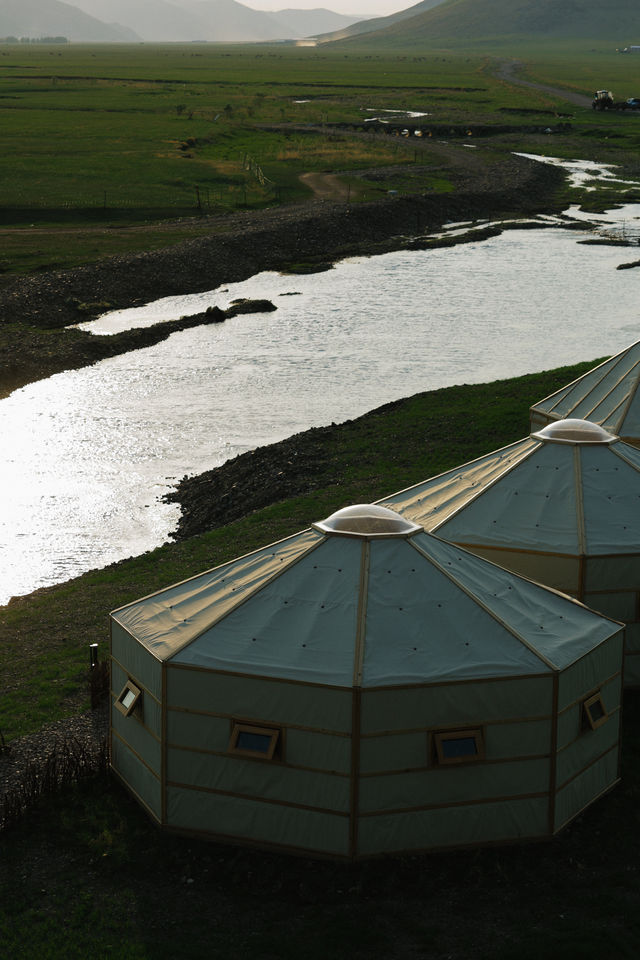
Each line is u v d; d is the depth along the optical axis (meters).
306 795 12.93
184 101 164.88
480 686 12.87
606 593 17.53
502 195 96.62
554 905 12.13
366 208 85.44
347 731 12.59
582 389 26.25
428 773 12.88
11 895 12.34
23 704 17.70
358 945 11.45
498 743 13.06
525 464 19.23
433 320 57.94
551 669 13.12
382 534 14.70
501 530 18.23
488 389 40.38
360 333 55.31
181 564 25.14
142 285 63.53
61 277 61.19
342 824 12.80
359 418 38.47
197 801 13.49
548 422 26.11
